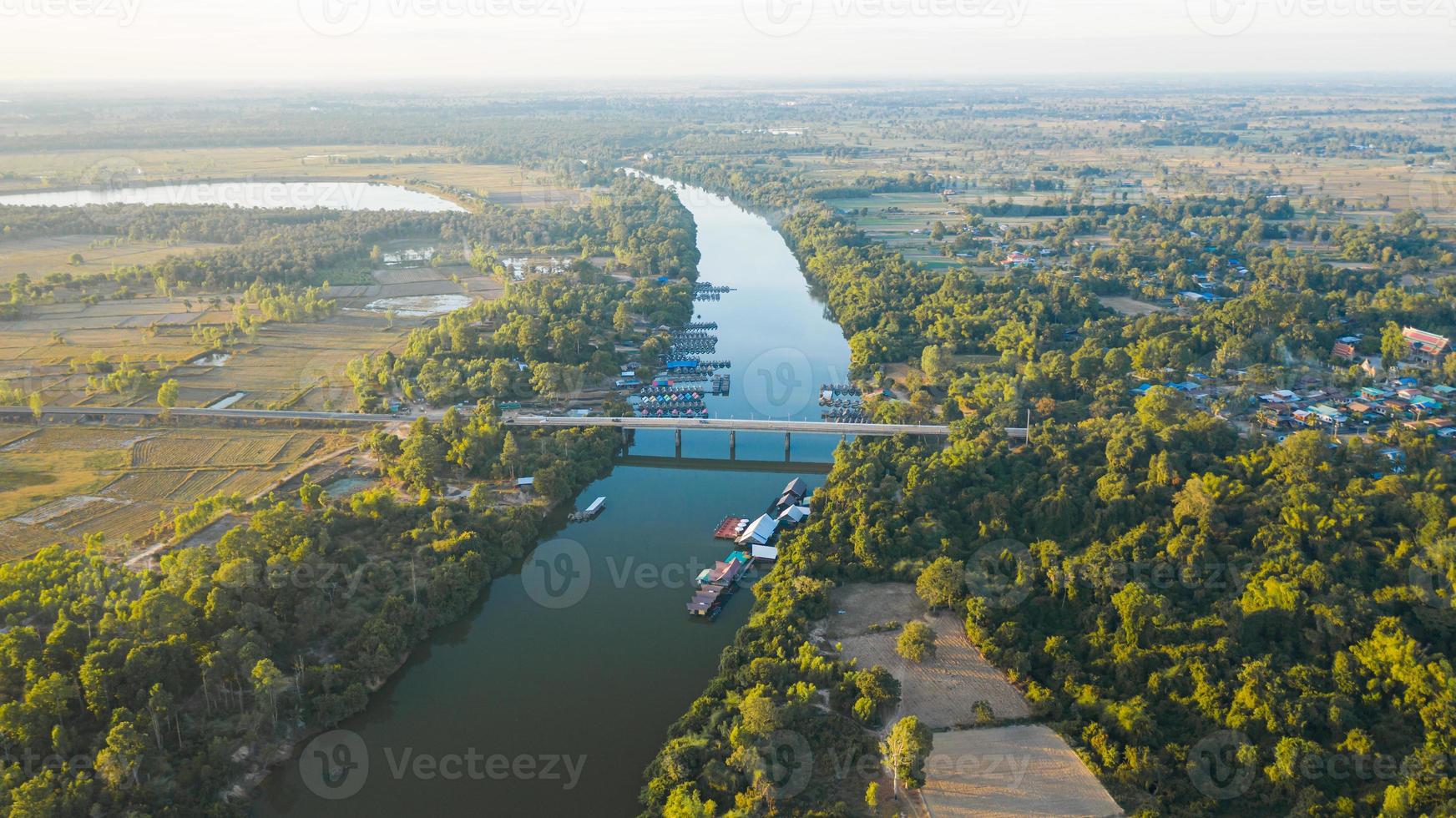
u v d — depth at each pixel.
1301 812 147.88
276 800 162.88
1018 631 195.50
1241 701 167.50
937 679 188.88
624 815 160.88
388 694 190.50
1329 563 199.25
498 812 161.00
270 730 173.50
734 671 187.50
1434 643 180.50
